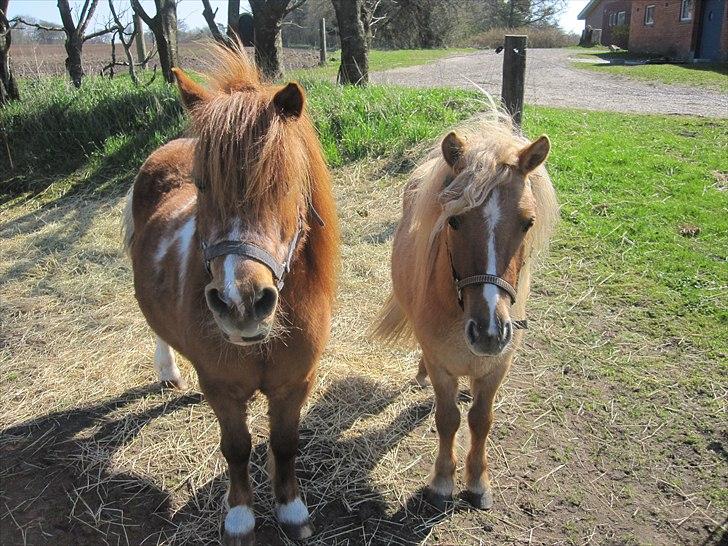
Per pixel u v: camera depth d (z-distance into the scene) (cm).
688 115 1091
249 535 272
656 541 282
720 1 2167
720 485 310
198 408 372
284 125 213
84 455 333
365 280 529
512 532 289
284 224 217
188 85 232
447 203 242
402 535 287
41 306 500
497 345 231
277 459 284
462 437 356
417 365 418
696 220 589
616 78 1714
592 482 316
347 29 1098
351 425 359
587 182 687
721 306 454
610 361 409
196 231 249
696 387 379
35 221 705
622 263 526
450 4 3394
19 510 297
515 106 607
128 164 845
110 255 600
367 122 834
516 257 246
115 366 414
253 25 1044
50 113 919
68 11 1076
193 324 245
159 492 310
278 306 239
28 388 392
